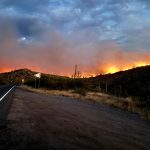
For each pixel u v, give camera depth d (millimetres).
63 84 70875
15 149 6852
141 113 22625
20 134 8641
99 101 33625
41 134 9031
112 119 16000
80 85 69562
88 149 7699
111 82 92500
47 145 7594
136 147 8688
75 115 15789
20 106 18219
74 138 8945
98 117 16156
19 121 11367
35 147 7250
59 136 9008
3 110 15000
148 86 51406
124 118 17688
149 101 32000
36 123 11250
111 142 8953
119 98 39000
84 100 34844
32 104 20688
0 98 24406
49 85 75625
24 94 34312
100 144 8469
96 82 104125
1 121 10883
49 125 11055
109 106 28875
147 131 12734
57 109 18484
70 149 7461
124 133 11125
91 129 11109
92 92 53438
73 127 11133
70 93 48031
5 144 7203
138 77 81688
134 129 12766
